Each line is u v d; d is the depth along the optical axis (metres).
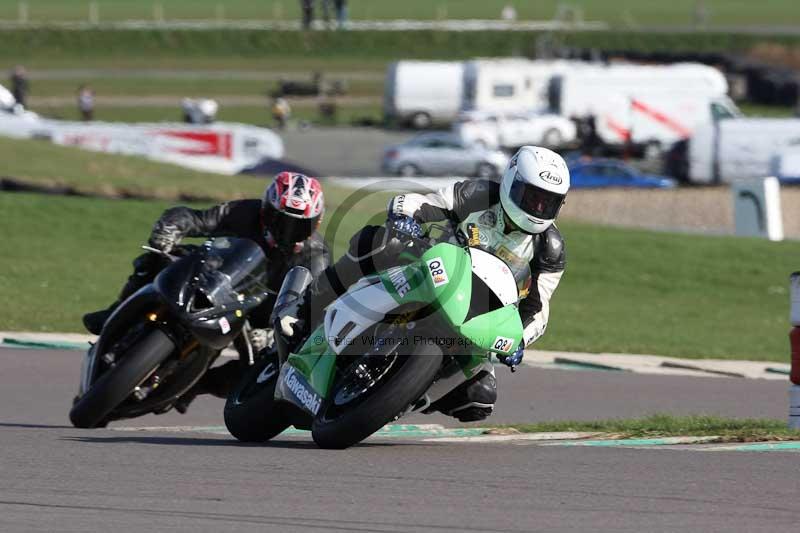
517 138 193.25
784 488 20.80
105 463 22.41
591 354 56.41
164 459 23.02
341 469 22.14
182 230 29.88
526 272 26.31
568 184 25.38
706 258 90.88
